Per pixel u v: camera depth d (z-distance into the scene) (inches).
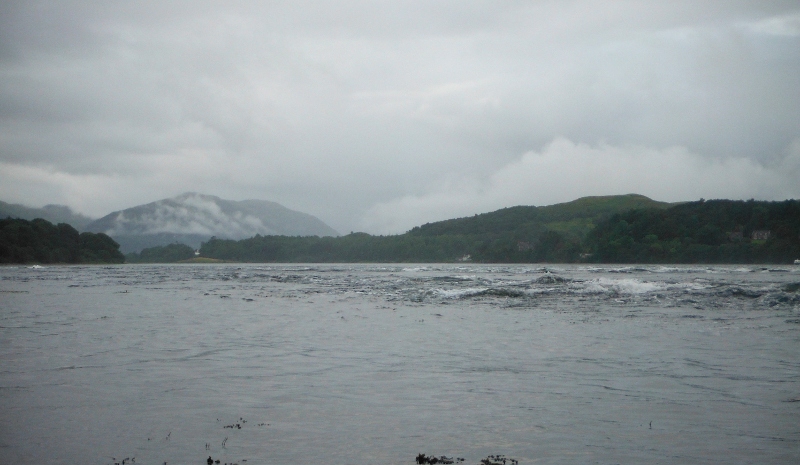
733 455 320.5
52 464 307.6
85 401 428.8
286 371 535.8
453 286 1873.8
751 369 539.8
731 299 1273.4
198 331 817.5
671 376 511.2
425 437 349.7
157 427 367.9
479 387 472.7
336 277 2783.0
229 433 356.8
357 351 646.5
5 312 1091.9
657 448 331.3
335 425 372.2
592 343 697.6
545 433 357.4
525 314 1039.0
